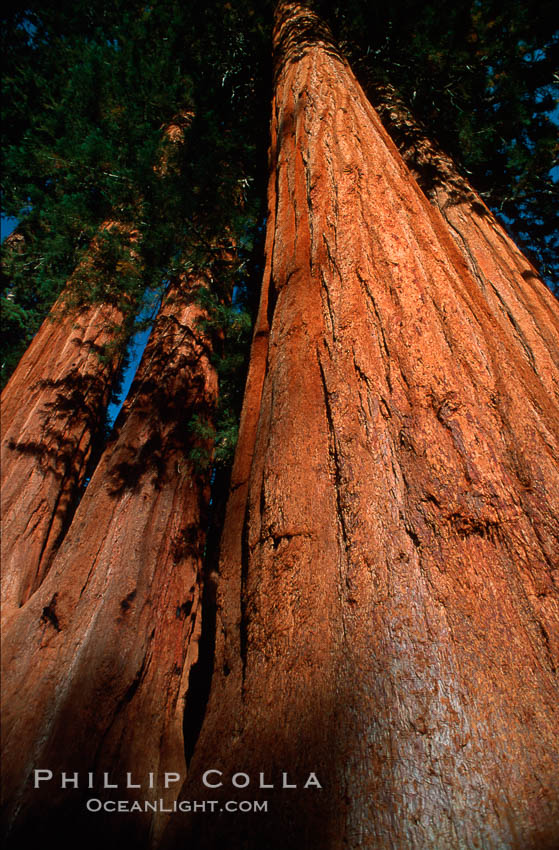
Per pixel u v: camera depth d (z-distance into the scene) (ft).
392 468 6.26
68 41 29.73
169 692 15.06
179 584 17.49
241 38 32.24
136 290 19.57
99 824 10.75
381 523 5.81
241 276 27.53
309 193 11.83
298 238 11.11
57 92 27.25
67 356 22.85
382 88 27.55
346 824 3.73
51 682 12.57
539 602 4.92
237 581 7.34
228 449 21.34
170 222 20.10
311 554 6.02
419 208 11.22
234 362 23.66
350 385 7.41
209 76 32.22
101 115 24.32
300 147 13.88
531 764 3.85
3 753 10.85
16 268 27.35
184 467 20.40
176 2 29.99
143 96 25.99
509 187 28.37
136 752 12.69
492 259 13.98
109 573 15.60
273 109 20.70
